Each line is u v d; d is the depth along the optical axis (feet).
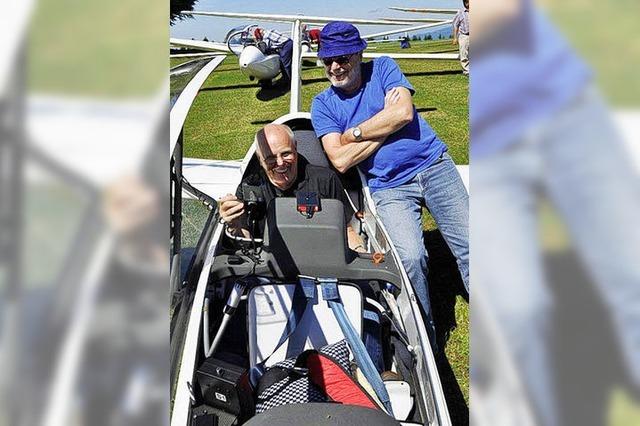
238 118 23.56
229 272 7.88
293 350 7.24
